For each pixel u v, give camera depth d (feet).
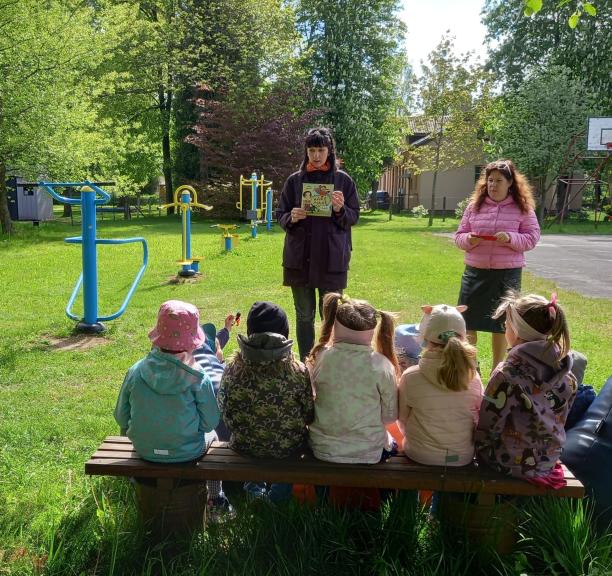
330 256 15.15
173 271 37.22
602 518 9.56
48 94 54.85
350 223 15.19
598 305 28.60
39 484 11.06
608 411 10.19
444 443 9.37
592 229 79.82
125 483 10.75
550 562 8.70
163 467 9.20
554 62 98.48
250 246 49.55
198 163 100.17
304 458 9.66
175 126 104.73
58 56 55.77
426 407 9.39
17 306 27.55
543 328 9.30
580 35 99.76
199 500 9.57
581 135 88.17
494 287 15.97
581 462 9.99
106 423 14.03
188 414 9.27
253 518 9.31
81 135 57.52
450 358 9.05
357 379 9.50
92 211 22.66
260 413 9.37
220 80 93.97
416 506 9.55
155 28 93.25
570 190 98.27
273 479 9.15
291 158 88.12
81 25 58.03
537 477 9.00
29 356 19.94
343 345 9.66
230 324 15.53
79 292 30.96
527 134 90.43
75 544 9.03
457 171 116.78
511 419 9.10
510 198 15.96
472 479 9.05
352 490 10.13
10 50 53.67
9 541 9.27
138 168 96.43
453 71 93.20
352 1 100.42
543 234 72.28
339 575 8.63
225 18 92.38
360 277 35.53
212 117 89.71
